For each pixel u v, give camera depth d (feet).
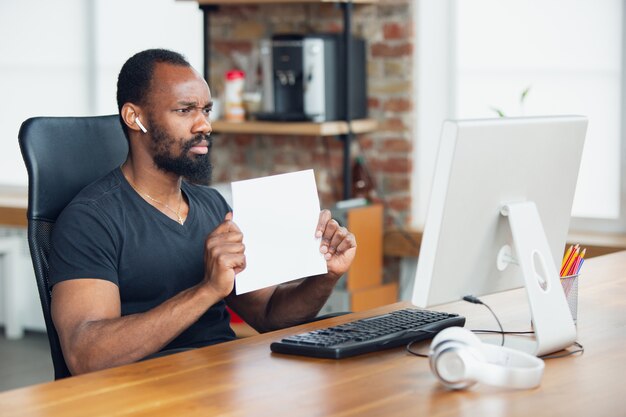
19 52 19.45
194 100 8.07
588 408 5.50
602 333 7.21
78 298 7.49
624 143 14.66
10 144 19.67
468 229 6.40
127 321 7.21
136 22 18.31
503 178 6.49
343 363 6.43
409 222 15.87
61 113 19.20
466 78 15.76
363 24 15.94
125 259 7.93
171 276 8.15
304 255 7.46
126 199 8.10
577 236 14.67
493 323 7.50
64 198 8.19
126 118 8.14
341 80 15.49
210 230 8.55
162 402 5.60
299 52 15.16
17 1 19.34
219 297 7.16
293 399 5.66
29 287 18.47
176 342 8.24
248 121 15.84
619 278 9.16
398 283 16.01
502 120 6.37
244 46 16.80
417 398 5.68
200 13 17.71
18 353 17.07
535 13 15.14
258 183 7.30
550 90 15.15
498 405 5.56
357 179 15.96
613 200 14.88
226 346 6.91
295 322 8.52
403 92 15.72
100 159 8.45
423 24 15.85
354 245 7.93
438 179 6.20
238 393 5.78
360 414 5.39
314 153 16.46
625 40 14.47
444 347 5.83
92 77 18.81
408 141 15.76
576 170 7.09
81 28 18.81
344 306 15.05
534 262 6.85
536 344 6.52
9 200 18.47
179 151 8.05
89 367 7.13
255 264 7.24
